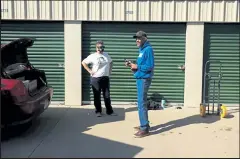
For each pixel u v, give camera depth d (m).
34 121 7.67
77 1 9.03
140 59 6.51
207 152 5.66
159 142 6.18
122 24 9.22
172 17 9.02
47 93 7.15
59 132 6.83
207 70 9.27
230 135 6.59
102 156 5.48
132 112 8.57
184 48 9.23
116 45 9.27
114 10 9.04
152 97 9.40
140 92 6.52
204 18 9.01
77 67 9.23
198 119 7.85
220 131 6.86
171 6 9.00
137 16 9.05
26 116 6.17
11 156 5.49
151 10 9.02
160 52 9.27
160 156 5.46
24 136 6.57
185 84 9.22
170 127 7.17
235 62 9.23
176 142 6.18
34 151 5.72
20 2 9.06
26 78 6.87
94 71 8.00
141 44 6.55
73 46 9.17
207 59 9.24
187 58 9.14
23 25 9.24
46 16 9.08
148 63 6.46
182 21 9.02
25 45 7.00
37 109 6.47
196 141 6.23
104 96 8.15
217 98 9.19
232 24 9.12
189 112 8.60
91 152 5.67
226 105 9.35
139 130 6.59
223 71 9.27
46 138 6.45
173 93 9.38
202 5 8.98
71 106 9.26
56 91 9.42
